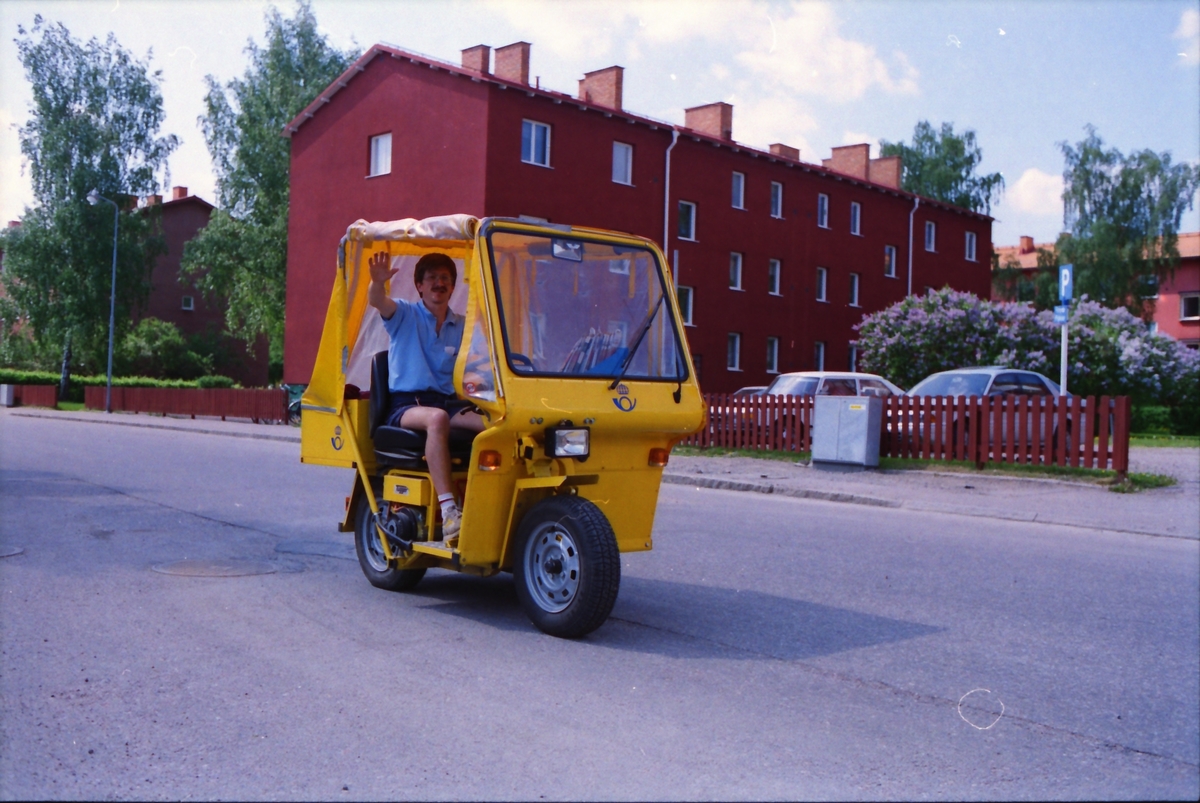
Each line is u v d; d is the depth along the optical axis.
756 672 5.28
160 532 9.23
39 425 30.31
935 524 11.55
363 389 7.24
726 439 20.41
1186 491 14.34
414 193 32.81
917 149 58.81
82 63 52.03
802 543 9.66
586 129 33.19
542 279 6.02
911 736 4.39
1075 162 52.75
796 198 41.09
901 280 45.91
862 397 16.70
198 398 38.44
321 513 10.63
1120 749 4.32
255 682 4.88
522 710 4.55
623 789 3.71
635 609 6.66
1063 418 15.54
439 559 6.39
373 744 4.11
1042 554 9.48
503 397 5.62
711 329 37.78
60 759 3.90
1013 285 55.09
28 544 8.45
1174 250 51.09
